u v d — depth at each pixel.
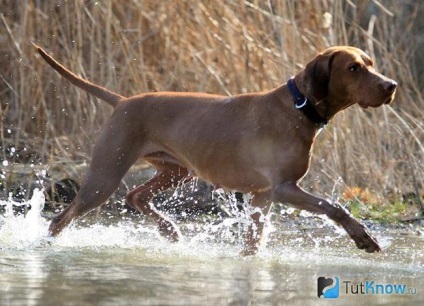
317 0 13.52
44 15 13.62
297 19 13.55
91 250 9.53
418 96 14.49
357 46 14.17
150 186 11.03
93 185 10.24
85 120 13.48
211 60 13.55
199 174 10.19
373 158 13.27
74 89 13.52
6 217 11.66
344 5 15.54
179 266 8.68
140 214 12.59
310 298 7.25
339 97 9.21
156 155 10.42
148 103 10.28
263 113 9.55
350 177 13.16
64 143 13.40
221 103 9.95
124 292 7.21
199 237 10.98
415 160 13.41
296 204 9.18
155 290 7.34
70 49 13.59
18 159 13.41
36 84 13.57
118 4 13.67
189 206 12.84
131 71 13.41
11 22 13.74
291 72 13.24
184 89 13.54
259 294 7.36
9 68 13.81
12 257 8.88
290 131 9.33
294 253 9.82
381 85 8.92
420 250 10.20
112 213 12.56
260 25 13.72
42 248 9.53
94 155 10.32
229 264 8.95
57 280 7.66
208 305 6.84
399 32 15.17
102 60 13.42
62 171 12.91
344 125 13.17
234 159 9.74
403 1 16.09
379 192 13.18
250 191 9.95
